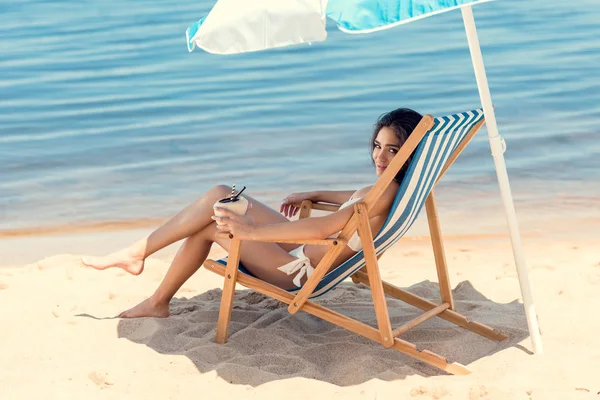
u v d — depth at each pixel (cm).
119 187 743
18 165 812
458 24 1418
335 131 905
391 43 1326
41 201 709
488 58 1198
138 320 426
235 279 397
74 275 517
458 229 615
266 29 333
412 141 346
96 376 356
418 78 1119
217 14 346
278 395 338
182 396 339
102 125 960
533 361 360
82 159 830
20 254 591
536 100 977
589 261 521
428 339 411
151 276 517
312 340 410
